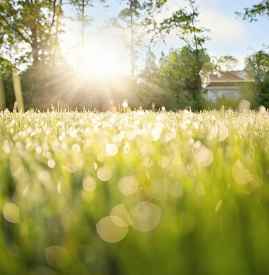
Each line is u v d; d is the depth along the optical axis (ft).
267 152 5.81
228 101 85.97
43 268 1.80
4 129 14.08
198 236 1.64
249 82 108.37
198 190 2.99
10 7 91.61
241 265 1.22
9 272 1.66
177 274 1.28
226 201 2.63
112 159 5.73
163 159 4.88
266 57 106.01
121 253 1.57
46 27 95.96
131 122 17.54
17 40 93.40
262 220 1.78
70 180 4.24
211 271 1.21
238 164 3.84
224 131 10.21
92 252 1.84
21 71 81.97
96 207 2.76
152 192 2.88
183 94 111.96
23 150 7.06
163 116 23.06
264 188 2.93
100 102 82.07
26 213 2.59
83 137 10.53
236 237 1.49
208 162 4.37
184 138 10.12
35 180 3.26
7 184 4.28
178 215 2.30
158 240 1.55
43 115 25.90
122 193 2.81
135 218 1.74
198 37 123.44
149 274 1.31
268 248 1.30
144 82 93.30
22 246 2.14
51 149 7.78
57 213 2.59
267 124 14.47
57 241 2.20
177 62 123.75
